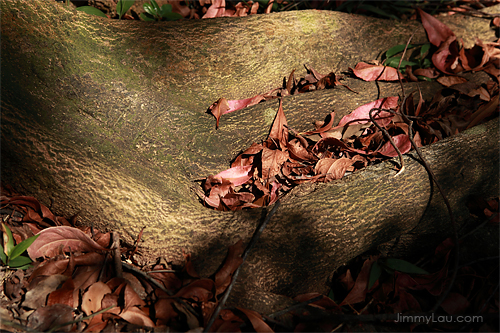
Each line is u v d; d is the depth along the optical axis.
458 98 1.15
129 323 0.97
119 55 1.09
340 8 1.25
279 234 1.02
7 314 0.96
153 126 1.08
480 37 1.25
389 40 1.21
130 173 1.04
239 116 1.11
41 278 0.98
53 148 1.01
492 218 1.06
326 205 1.04
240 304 0.99
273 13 1.17
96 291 0.97
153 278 1.00
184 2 1.23
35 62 1.03
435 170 1.06
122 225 1.02
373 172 1.06
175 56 1.11
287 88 1.16
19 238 1.00
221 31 1.14
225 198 1.06
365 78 1.16
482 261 1.05
